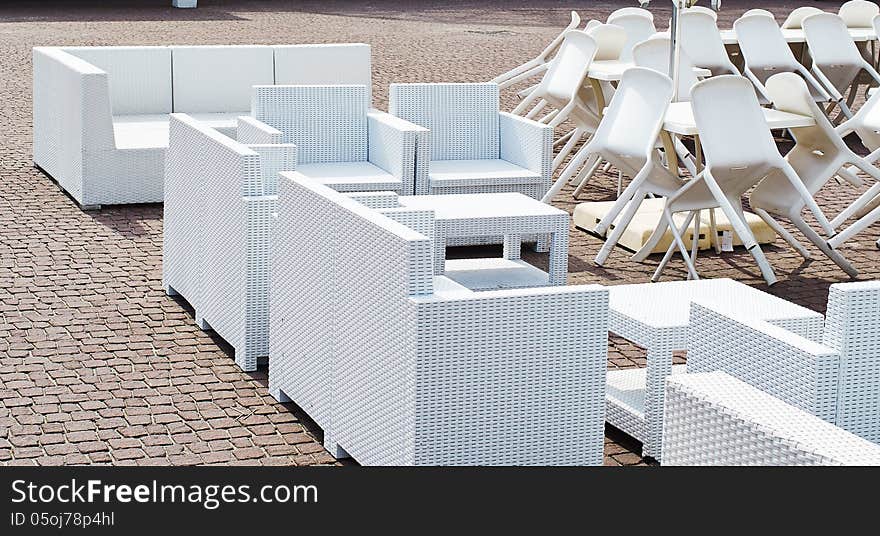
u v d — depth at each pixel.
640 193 7.63
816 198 10.05
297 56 10.65
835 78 12.59
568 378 4.46
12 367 5.92
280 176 5.36
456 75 16.78
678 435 3.39
